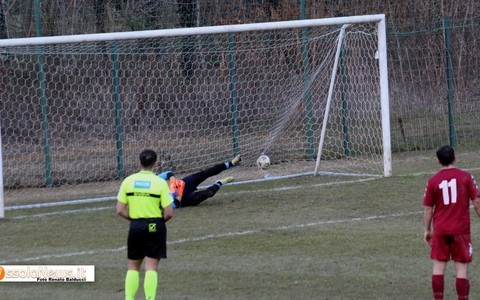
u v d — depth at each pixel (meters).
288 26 50.03
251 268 30.48
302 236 36.03
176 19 63.75
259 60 64.69
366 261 31.34
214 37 63.06
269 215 41.28
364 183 50.97
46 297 26.80
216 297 26.53
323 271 29.89
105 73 60.06
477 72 72.56
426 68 70.75
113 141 59.44
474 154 64.62
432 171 56.06
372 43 67.00
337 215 40.91
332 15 69.25
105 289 27.81
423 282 28.19
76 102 59.78
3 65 58.44
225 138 63.00
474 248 33.03
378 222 38.91
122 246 34.62
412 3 72.62
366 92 65.94
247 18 65.94
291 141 63.12
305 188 50.03
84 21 60.81
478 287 27.44
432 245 24.69
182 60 62.78
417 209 42.00
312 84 63.00
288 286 27.84
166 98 62.56
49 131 58.66
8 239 36.41
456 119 71.56
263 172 58.19
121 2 63.91
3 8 59.56
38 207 45.84
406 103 70.06
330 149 64.06
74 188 54.25
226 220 40.12
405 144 69.69
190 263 31.39
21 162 56.88
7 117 58.44
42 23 59.44
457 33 71.94
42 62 55.44
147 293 24.75
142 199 25.19
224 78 63.06
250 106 64.31
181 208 43.91
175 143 62.28
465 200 24.28
